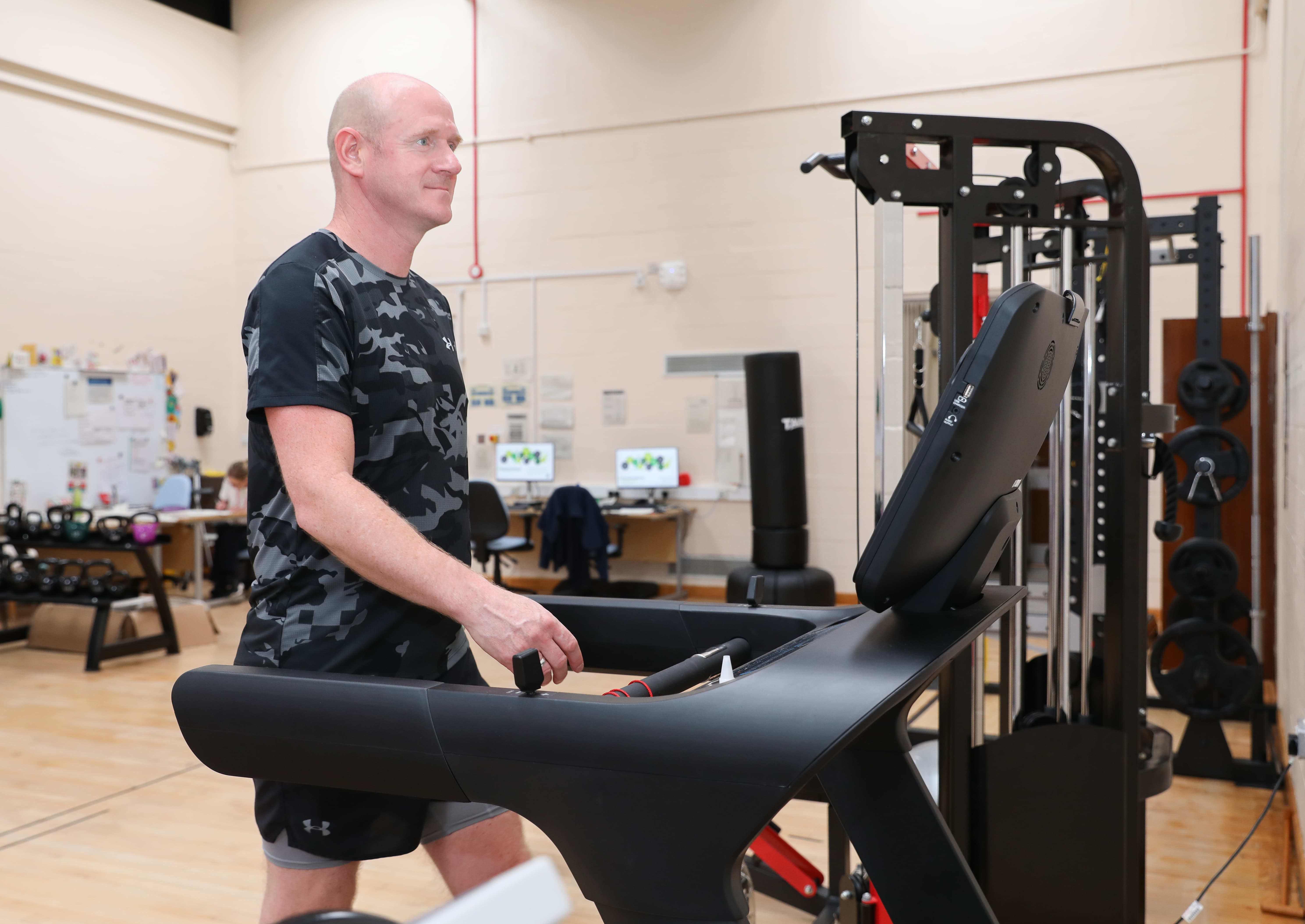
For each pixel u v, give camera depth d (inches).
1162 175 236.7
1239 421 165.6
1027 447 40.6
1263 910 94.8
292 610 47.1
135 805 128.1
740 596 251.4
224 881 106.0
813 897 89.6
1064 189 84.7
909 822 42.1
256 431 47.2
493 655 40.2
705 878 32.4
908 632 37.0
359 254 49.3
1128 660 74.7
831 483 270.5
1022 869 73.9
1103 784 73.9
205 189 327.9
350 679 37.5
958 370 34.6
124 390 295.3
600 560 261.4
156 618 220.8
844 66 265.9
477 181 307.6
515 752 34.2
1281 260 160.9
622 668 55.4
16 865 109.8
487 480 289.7
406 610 48.4
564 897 11.4
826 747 30.6
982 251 104.6
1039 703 92.3
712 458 285.3
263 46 331.3
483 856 53.9
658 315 289.0
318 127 325.7
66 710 173.5
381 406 48.1
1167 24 235.5
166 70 310.2
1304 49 115.1
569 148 296.7
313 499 42.1
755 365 251.3
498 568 273.6
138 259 305.6
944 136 68.0
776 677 33.0
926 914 42.1
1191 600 134.6
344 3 320.5
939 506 35.9
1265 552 171.0
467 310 310.3
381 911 98.3
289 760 38.0
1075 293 40.8
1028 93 248.4
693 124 282.7
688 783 32.1
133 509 272.2
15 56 269.4
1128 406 74.2
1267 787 130.4
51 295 280.4
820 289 271.0
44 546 221.5
